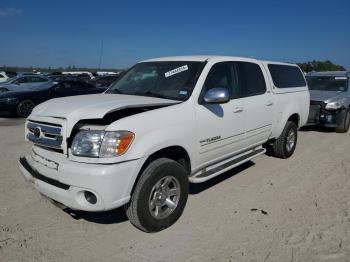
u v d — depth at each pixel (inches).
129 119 136.6
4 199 181.2
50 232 148.9
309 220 161.2
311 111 387.5
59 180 135.6
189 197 187.8
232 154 198.5
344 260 129.7
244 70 209.9
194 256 132.0
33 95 494.9
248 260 129.4
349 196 191.0
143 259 130.2
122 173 130.6
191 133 160.4
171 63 189.6
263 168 242.7
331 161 263.6
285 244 140.0
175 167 149.6
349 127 423.5
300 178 221.9
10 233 147.1
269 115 227.6
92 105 143.1
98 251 135.3
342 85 416.5
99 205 129.9
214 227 153.9
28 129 154.9
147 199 140.6
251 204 179.2
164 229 151.6
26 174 151.7
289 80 265.3
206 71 176.9
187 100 164.2
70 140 136.4
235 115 190.2
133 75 199.0
